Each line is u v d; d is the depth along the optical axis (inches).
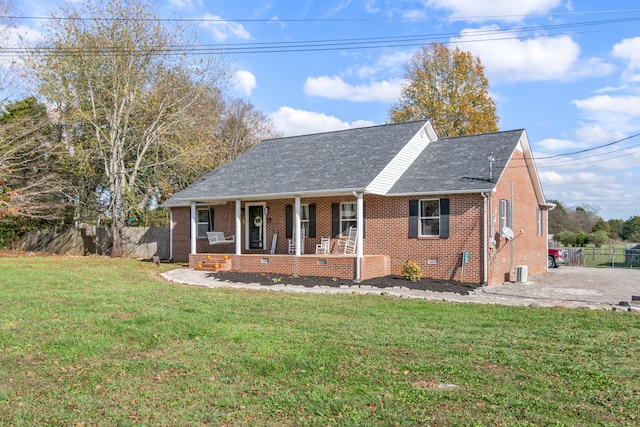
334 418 207.0
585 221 2289.6
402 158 795.4
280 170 861.2
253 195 784.3
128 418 209.0
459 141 860.0
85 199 1232.2
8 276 670.5
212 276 748.6
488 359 292.4
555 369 273.4
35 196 1127.0
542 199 944.3
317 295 560.4
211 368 276.1
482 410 214.2
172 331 362.0
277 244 875.4
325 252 807.1
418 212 732.0
